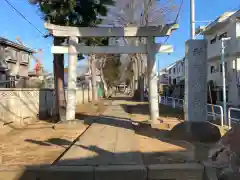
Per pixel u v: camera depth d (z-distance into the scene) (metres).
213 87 34.09
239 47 26.84
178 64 57.28
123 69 55.81
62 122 12.51
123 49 12.94
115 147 8.12
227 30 29.14
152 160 6.78
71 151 7.63
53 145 8.76
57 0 12.51
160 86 66.44
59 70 14.43
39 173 5.92
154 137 9.90
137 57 38.72
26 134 10.77
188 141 8.95
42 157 7.23
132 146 8.26
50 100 17.98
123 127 12.19
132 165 6.22
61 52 12.81
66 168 6.00
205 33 32.34
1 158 7.12
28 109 14.20
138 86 40.53
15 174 5.90
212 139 8.88
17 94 12.77
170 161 6.66
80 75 45.38
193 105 9.76
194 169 5.96
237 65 29.16
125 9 14.60
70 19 13.82
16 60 29.91
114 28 12.64
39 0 12.91
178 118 15.12
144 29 12.62
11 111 12.04
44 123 13.92
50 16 13.47
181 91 45.97
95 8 13.84
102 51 12.88
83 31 12.69
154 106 13.07
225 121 12.56
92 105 26.34
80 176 5.89
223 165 5.92
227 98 31.28
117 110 21.56
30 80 29.55
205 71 9.81
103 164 6.34
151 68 12.97
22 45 30.59
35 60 39.81
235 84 29.38
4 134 10.72
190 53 9.87
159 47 12.86
